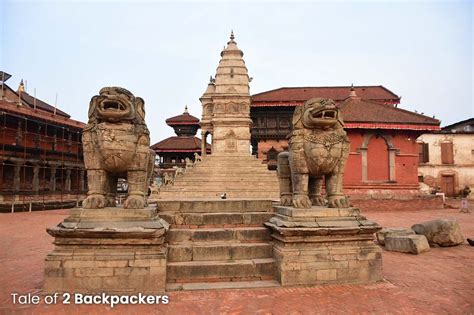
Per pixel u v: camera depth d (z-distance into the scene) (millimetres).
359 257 7031
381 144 28547
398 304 5914
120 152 6805
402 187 28016
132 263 6312
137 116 7242
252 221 8414
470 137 42375
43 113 34156
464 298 6254
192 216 8297
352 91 32750
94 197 6879
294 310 5602
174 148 50312
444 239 11172
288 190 8242
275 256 7242
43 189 36281
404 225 17031
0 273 7980
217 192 26656
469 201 37938
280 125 43281
